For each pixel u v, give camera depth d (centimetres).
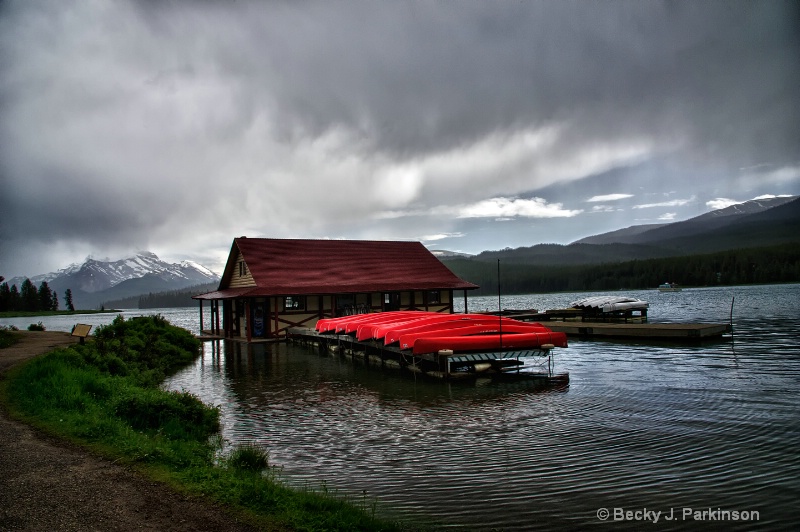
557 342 2122
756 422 1271
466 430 1266
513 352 2084
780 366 2083
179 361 2711
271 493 769
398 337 2206
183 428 1197
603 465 997
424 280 4403
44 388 1248
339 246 4531
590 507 814
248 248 4084
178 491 746
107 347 2117
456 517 782
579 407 1484
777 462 995
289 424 1357
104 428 1002
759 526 745
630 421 1312
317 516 702
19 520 622
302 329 3538
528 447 1117
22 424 1036
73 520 629
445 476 952
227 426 1343
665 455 1048
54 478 767
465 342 2055
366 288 4009
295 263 4122
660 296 12069
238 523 659
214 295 4234
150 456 880
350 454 1090
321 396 1728
